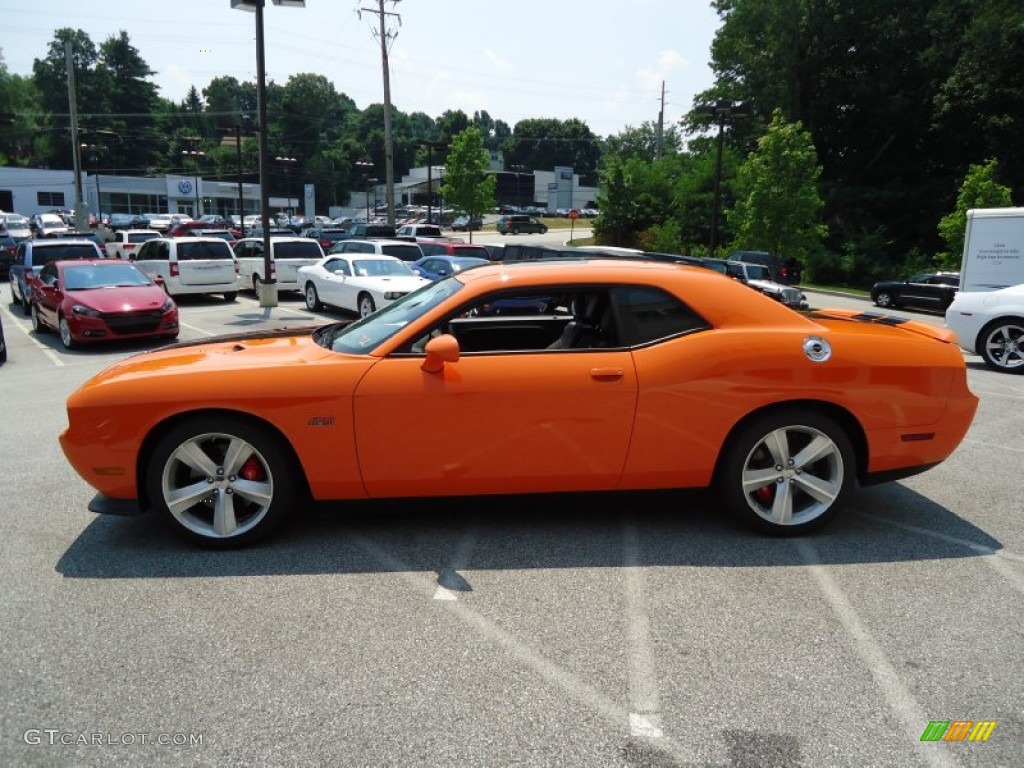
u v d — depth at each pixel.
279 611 3.46
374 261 17.06
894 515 4.75
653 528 4.47
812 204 30.80
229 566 3.95
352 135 125.62
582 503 4.89
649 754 2.51
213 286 19.56
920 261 37.16
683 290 4.27
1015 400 8.62
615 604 3.54
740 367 4.12
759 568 3.94
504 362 4.09
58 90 109.19
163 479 4.06
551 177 122.31
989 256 13.69
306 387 4.00
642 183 48.25
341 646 3.17
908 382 4.25
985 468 5.83
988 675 2.97
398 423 4.03
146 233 35.94
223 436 4.06
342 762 2.46
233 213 95.50
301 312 17.64
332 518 4.63
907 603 3.57
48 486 5.30
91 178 79.50
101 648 3.15
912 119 43.25
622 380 4.07
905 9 43.41
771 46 44.72
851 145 46.47
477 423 4.05
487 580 3.79
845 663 3.05
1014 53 39.62
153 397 3.98
